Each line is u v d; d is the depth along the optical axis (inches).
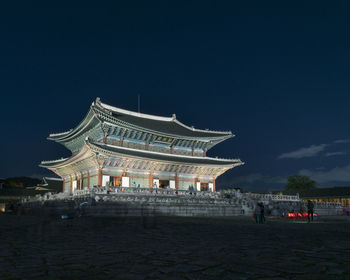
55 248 510.9
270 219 1531.7
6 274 326.0
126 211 1525.6
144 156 2406.5
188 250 484.7
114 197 1577.3
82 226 979.9
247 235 709.3
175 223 1101.1
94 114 2251.5
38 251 479.2
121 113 2861.7
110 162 2320.4
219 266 365.4
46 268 355.3
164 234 731.4
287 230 848.3
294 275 321.4
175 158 2689.5
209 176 2984.7
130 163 2406.5
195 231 808.3
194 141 2955.2
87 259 410.0
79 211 1498.5
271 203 2326.5
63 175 2999.5
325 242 581.9
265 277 312.7
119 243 570.6
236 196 2394.2
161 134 2664.9
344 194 3265.3
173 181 2696.9
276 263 381.7
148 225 985.5
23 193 3700.8
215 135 3189.0
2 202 3528.5
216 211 1824.6
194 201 1891.0
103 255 440.1
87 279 306.2
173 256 431.2
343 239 633.0
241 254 446.9
